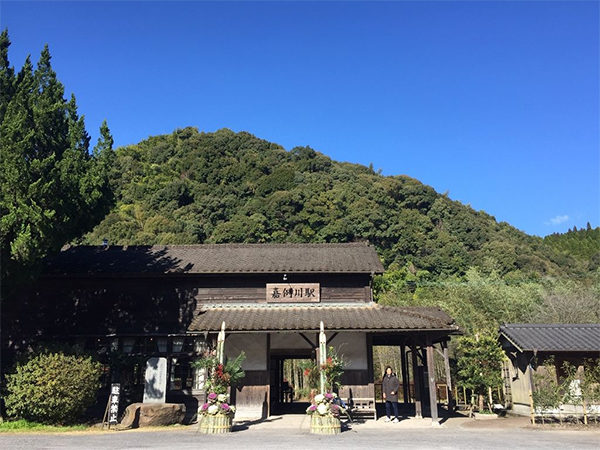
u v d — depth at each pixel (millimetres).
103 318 15797
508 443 9141
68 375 11586
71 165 12375
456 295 29203
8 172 10898
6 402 11453
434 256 53188
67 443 8961
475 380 14656
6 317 15711
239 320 13602
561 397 12633
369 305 15320
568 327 15938
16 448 8336
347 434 10312
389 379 13078
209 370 11477
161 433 10617
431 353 12805
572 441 9516
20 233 10758
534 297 28203
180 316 15898
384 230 56625
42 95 12703
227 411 10664
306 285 15930
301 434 10344
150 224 51688
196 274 16062
